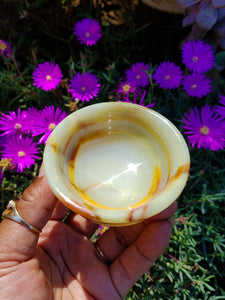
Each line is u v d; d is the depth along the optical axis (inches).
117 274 6.2
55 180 4.2
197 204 8.0
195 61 7.5
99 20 9.1
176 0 7.2
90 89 7.5
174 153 4.5
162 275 7.3
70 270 5.9
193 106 9.0
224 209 7.7
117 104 4.9
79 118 4.8
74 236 6.3
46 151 4.5
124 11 8.8
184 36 9.1
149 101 8.0
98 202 4.6
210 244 8.0
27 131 7.6
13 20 9.2
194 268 7.5
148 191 4.6
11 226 5.0
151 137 4.9
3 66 9.4
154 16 8.7
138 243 6.1
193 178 8.2
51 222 6.3
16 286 4.8
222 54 8.3
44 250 5.9
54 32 9.3
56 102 8.8
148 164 4.9
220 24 7.9
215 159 8.4
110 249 6.5
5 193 8.1
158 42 9.3
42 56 9.5
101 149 5.1
